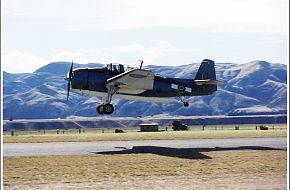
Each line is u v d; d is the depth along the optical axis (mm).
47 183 35156
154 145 64312
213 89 81938
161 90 76562
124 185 34438
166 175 38500
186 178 37219
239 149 57906
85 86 71875
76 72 72062
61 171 40156
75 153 53500
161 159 47438
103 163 44625
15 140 76312
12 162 45250
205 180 36406
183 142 69688
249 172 39812
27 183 35125
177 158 48188
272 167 42250
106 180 36344
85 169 41188
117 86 71562
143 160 46719
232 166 42875
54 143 69062
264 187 33688
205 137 81438
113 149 58156
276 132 105750
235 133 100562
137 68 70562
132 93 74750
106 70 72750
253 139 75688
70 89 73312
